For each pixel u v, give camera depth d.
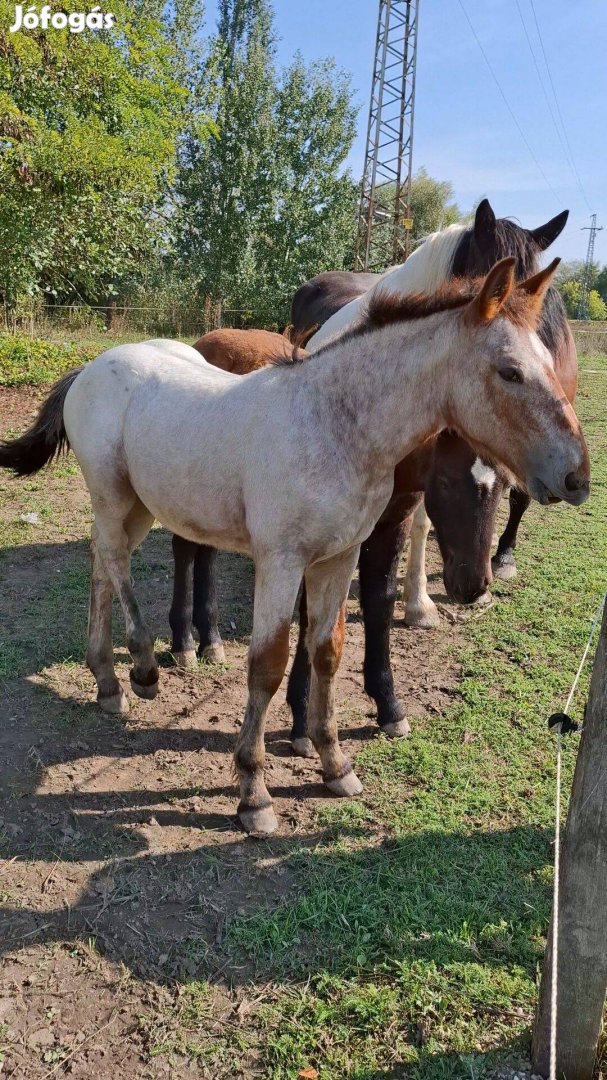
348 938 2.26
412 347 2.42
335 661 2.86
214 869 2.56
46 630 4.16
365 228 27.14
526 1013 2.02
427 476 3.03
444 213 35.50
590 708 1.63
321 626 2.85
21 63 9.91
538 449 2.19
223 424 2.71
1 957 2.19
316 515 2.48
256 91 25.61
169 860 2.60
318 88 26.11
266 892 2.47
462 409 2.37
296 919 2.33
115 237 11.80
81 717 3.44
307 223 26.81
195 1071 1.89
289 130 26.53
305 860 2.60
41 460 3.72
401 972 2.13
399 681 3.89
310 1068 1.89
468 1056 1.90
